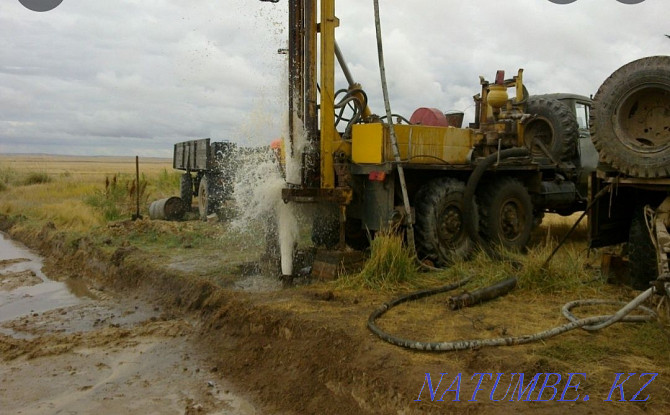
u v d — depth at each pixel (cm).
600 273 638
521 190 800
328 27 651
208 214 1309
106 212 1421
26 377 490
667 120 538
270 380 460
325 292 579
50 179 3059
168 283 733
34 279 884
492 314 509
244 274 729
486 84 851
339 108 715
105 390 464
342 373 414
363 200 704
